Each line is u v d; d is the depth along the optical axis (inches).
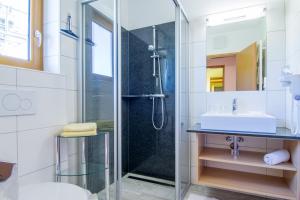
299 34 60.8
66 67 62.2
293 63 65.5
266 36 76.1
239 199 74.0
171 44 88.3
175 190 73.9
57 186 36.6
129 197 76.7
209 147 83.8
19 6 53.6
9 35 51.0
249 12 78.7
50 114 55.3
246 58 80.0
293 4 65.8
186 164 83.9
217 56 84.5
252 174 76.1
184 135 82.0
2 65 42.9
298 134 58.4
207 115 69.8
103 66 65.7
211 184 68.4
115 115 63.6
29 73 48.9
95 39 67.1
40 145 52.1
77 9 67.3
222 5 82.6
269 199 73.6
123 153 91.6
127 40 97.9
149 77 94.2
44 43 60.6
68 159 61.8
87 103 67.8
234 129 65.2
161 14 91.5
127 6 98.5
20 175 46.8
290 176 64.4
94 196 43.7
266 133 60.9
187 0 87.8
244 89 80.2
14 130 45.4
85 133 55.7
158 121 91.7
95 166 63.9
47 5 60.3
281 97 73.9
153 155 92.4
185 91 84.4
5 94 43.1
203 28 86.0
